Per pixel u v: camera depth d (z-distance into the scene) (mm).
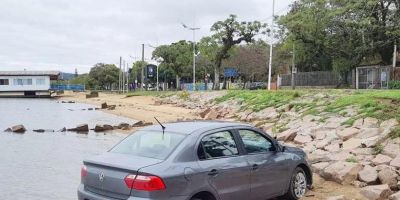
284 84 67812
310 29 48875
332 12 47469
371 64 53188
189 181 6852
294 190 9156
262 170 8250
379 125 15609
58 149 18672
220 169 7387
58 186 11562
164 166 6695
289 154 9094
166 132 7609
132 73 136625
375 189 9453
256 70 84125
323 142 15000
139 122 29062
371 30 47000
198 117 33250
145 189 6422
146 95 74062
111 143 20688
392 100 18000
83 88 134250
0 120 35969
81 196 7168
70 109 52688
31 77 100062
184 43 96625
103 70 149125
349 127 16375
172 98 59469
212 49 67750
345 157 12547
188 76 103000
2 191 11016
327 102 23062
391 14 46719
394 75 45875
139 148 7363
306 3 50562
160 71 108062
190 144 7195
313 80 60812
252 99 33969
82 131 26484
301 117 21078
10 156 16703
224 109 34844
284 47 57250
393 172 10508
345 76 53219
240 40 66875
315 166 11781
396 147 12906
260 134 8633
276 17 53188
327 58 56500
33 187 11445
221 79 102062
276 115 25547
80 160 15719
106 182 6816
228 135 7961
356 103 19203
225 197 7488
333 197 9211
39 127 29469
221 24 66125
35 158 16188
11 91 99562
